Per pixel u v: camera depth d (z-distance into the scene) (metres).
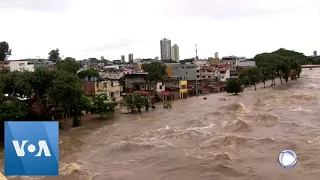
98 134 40.59
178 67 105.00
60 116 52.31
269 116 44.19
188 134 37.31
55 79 42.47
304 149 28.70
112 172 25.84
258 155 27.91
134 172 25.64
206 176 23.83
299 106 53.19
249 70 96.88
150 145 33.00
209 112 52.62
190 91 90.06
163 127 42.59
